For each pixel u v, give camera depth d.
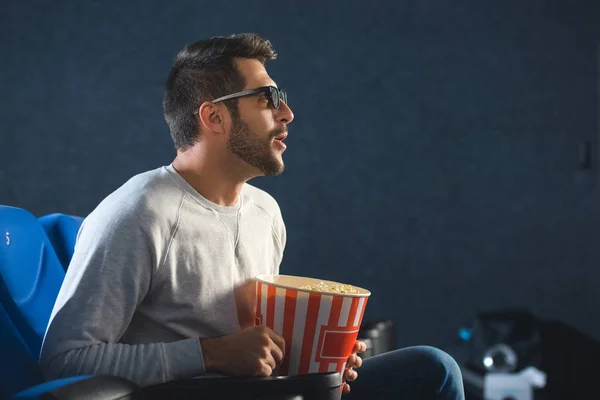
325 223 4.25
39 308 1.76
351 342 1.52
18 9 4.29
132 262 1.52
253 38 1.75
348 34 4.26
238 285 1.71
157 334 1.60
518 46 4.24
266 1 4.27
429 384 1.86
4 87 4.29
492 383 4.05
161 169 1.69
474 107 4.25
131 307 1.52
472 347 4.13
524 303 4.21
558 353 4.13
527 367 4.09
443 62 4.26
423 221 4.25
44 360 1.47
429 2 4.26
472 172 4.24
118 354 1.45
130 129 4.25
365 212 4.25
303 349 1.49
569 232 4.22
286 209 4.26
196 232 1.63
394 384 1.89
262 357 1.46
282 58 4.27
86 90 4.27
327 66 4.26
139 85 4.27
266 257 1.82
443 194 4.25
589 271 4.20
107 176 4.25
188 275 1.61
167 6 4.27
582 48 4.22
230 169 1.72
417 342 4.23
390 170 4.25
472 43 4.25
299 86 4.27
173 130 1.77
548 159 4.23
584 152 4.20
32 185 4.26
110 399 1.18
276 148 1.74
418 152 4.26
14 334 1.54
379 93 4.26
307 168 4.26
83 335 1.45
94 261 1.50
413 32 4.26
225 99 1.69
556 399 4.07
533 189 4.24
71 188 4.25
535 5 4.23
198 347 1.49
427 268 4.24
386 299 4.24
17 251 1.75
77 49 4.28
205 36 4.27
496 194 4.25
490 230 4.24
